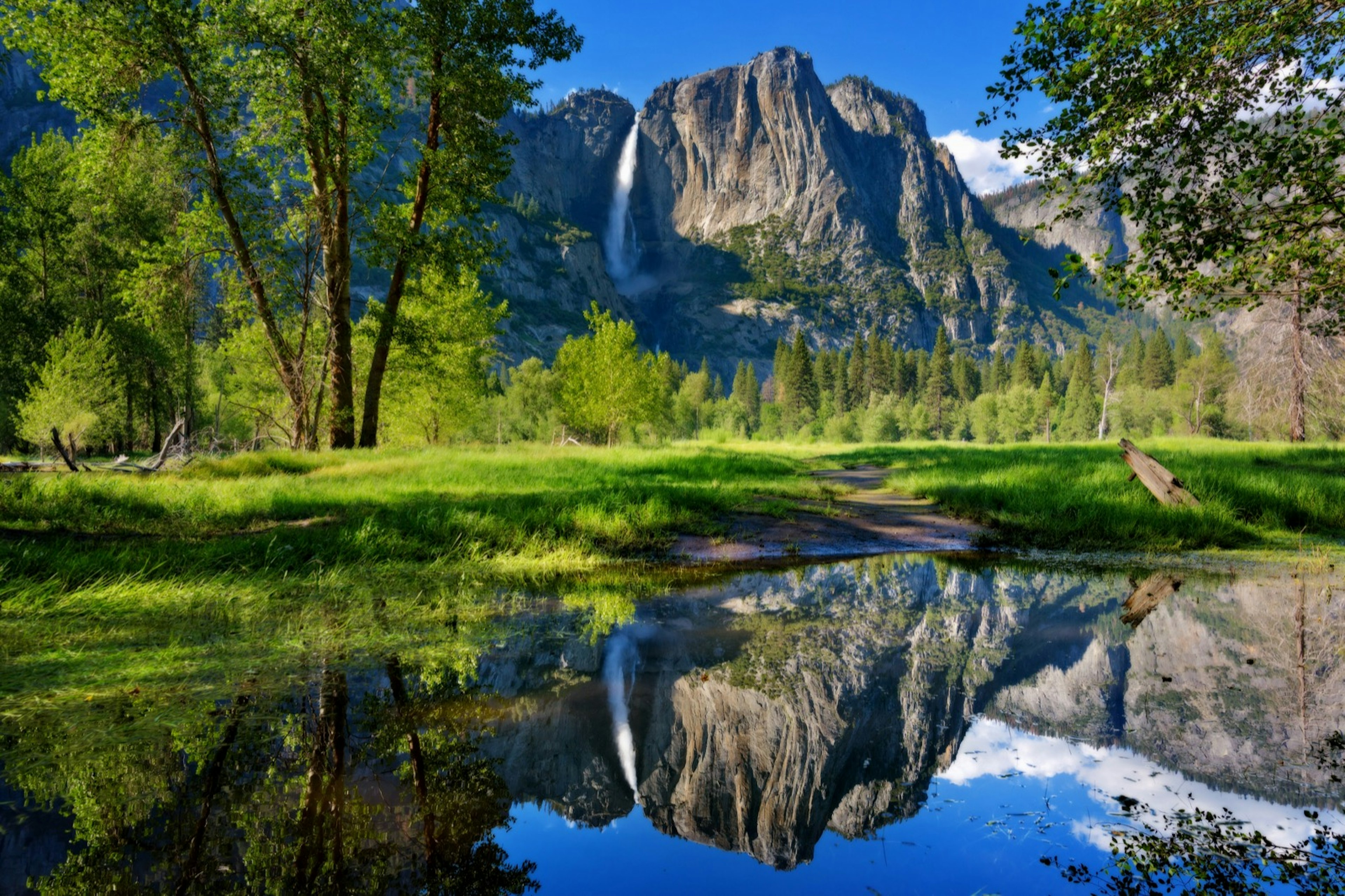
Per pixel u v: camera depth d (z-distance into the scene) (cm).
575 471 1316
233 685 333
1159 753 275
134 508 745
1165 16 459
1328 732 292
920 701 332
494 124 1759
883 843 216
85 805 220
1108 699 334
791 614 512
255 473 1178
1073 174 527
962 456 2223
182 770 246
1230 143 468
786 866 200
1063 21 504
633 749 276
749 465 1700
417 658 388
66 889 171
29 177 3086
